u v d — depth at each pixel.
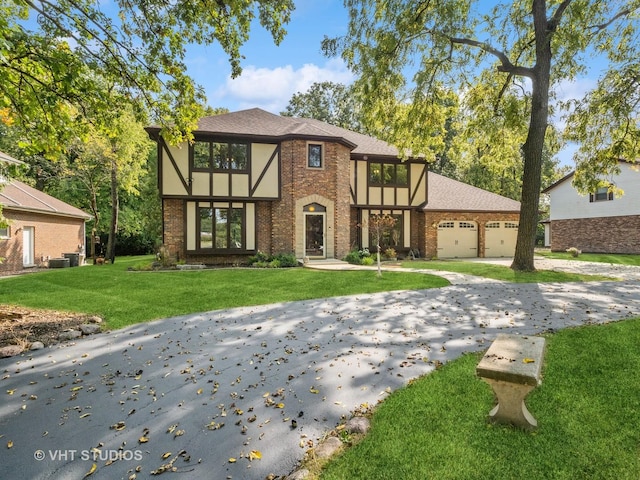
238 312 7.72
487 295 8.92
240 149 16.36
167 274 12.78
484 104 15.44
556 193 24.95
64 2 6.29
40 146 7.00
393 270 13.84
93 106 6.82
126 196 29.39
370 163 19.62
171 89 7.41
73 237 22.34
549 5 13.60
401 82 12.97
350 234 19.48
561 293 9.05
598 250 22.19
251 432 3.23
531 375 2.84
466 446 2.87
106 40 6.87
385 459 2.74
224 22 7.29
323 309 7.85
